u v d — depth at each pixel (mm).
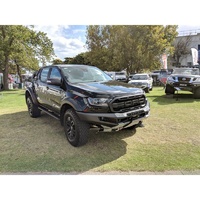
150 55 23828
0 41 19828
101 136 4258
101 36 27438
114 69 27031
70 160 3188
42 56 24203
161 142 3910
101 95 3309
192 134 4332
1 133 4543
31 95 5609
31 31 22156
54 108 4461
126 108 3453
